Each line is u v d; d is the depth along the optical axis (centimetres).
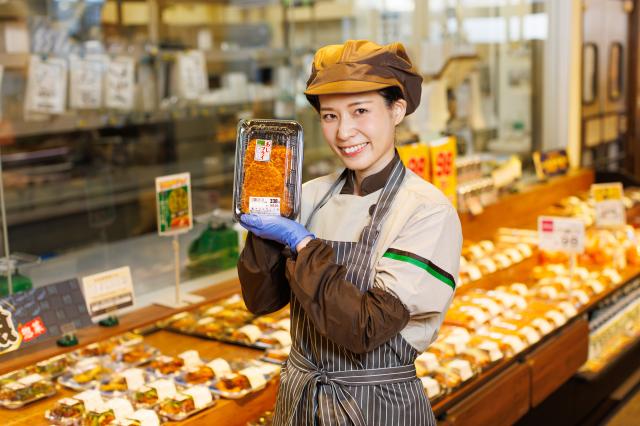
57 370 254
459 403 273
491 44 510
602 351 418
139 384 246
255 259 180
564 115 546
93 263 306
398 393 179
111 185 473
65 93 445
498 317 335
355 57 168
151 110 504
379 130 171
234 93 556
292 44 604
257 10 579
